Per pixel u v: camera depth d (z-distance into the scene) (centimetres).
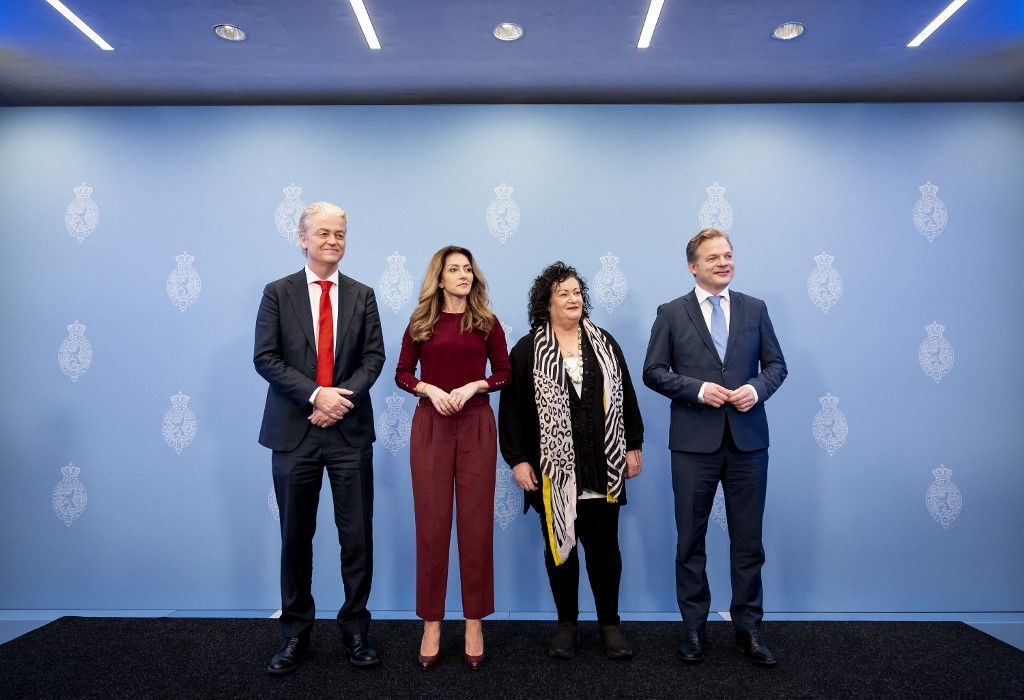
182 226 298
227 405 291
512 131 304
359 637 218
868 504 287
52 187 300
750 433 222
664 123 304
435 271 229
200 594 284
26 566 285
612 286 297
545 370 230
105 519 287
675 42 266
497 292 296
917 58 279
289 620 216
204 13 244
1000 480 289
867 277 297
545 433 226
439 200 300
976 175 302
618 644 224
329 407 208
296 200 300
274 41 263
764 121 304
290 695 196
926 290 296
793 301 296
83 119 303
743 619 223
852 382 292
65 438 290
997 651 230
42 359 293
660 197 301
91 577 285
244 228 299
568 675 210
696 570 225
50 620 271
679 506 227
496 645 238
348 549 221
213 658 225
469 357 224
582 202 300
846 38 264
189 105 315
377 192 301
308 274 229
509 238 299
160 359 293
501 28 256
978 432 291
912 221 300
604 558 228
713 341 232
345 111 304
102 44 264
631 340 295
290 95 308
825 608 283
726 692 197
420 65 283
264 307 222
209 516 287
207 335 294
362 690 199
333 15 246
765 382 222
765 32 259
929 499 288
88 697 194
